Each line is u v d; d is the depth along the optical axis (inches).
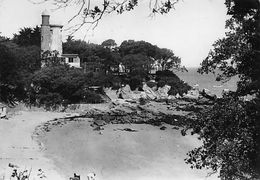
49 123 3442.4
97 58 5885.8
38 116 3727.9
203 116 762.2
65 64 4899.1
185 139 2972.4
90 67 5467.5
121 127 3395.7
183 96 5816.9
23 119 3533.5
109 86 5324.8
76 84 4394.7
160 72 6373.0
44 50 5305.1
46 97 4220.0
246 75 743.7
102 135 3078.2
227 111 706.2
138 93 5531.5
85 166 2316.7
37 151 2541.8
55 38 5403.5
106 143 2839.6
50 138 2987.2
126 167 2336.4
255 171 666.2
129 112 4131.4
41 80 4274.1
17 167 2015.3
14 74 4121.6
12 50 4261.8
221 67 795.4
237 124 692.7
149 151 2674.7
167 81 5949.8
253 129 677.3
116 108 4370.1
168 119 3705.7
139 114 4018.2
